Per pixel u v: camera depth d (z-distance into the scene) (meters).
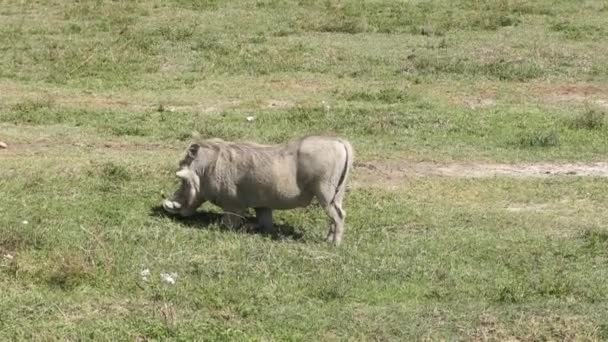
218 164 11.54
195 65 20.97
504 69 21.03
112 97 18.47
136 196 12.59
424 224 12.34
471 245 11.50
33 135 15.65
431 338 8.92
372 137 16.39
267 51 22.22
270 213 11.81
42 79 19.53
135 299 9.44
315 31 24.77
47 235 10.84
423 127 16.97
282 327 9.00
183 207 11.81
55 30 23.88
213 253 10.63
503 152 15.88
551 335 9.06
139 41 22.48
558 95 19.66
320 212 12.53
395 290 9.95
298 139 11.48
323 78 20.39
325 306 9.52
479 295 9.95
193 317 9.09
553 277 10.43
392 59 21.95
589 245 11.60
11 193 12.39
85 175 13.34
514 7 28.03
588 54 22.72
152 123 16.66
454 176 14.58
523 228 12.35
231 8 27.44
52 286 9.63
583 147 16.28
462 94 19.50
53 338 8.54
